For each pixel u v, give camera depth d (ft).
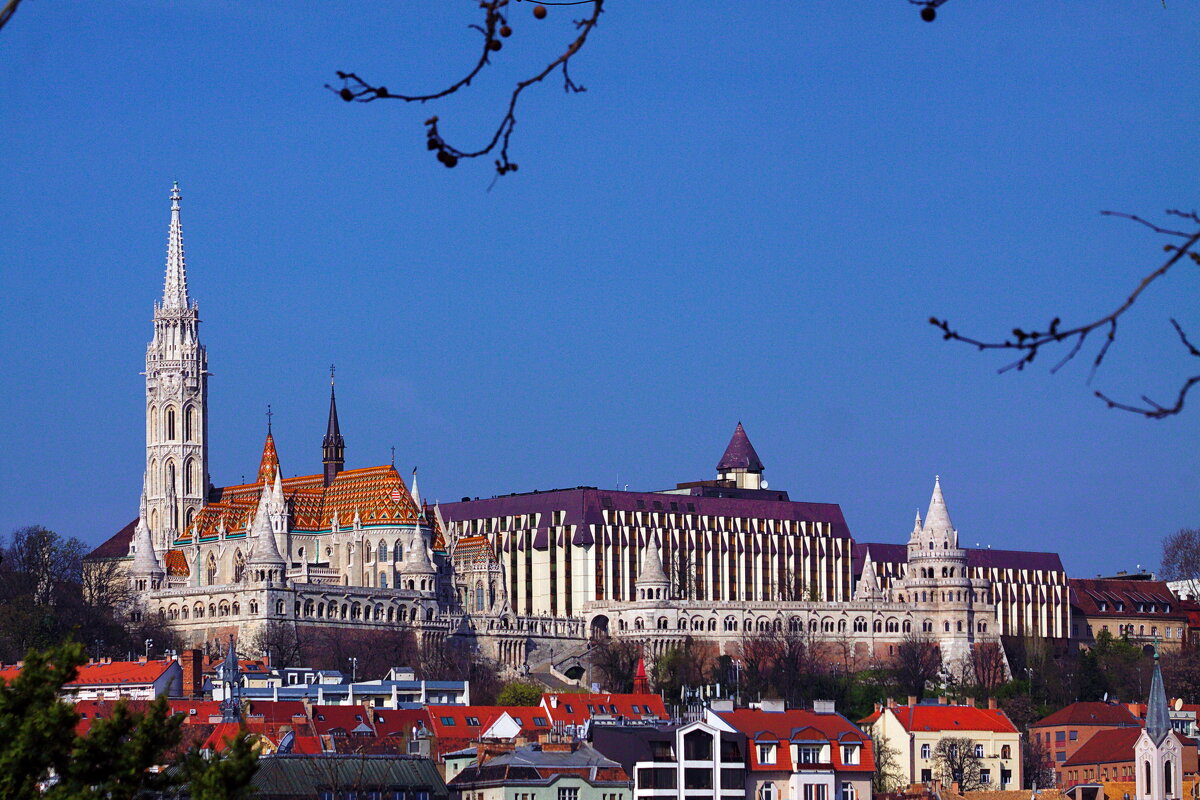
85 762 431.84
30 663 446.19
